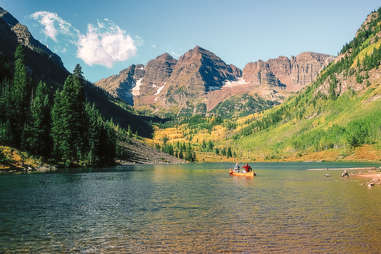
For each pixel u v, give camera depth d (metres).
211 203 38.59
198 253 19.31
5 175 78.88
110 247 20.62
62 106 122.00
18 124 110.81
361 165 167.00
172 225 26.62
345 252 19.34
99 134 150.38
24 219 28.88
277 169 142.88
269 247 20.41
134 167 157.38
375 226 25.58
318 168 146.12
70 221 28.14
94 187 56.53
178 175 98.50
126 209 34.28
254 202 39.25
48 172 93.44
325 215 30.30
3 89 126.62
